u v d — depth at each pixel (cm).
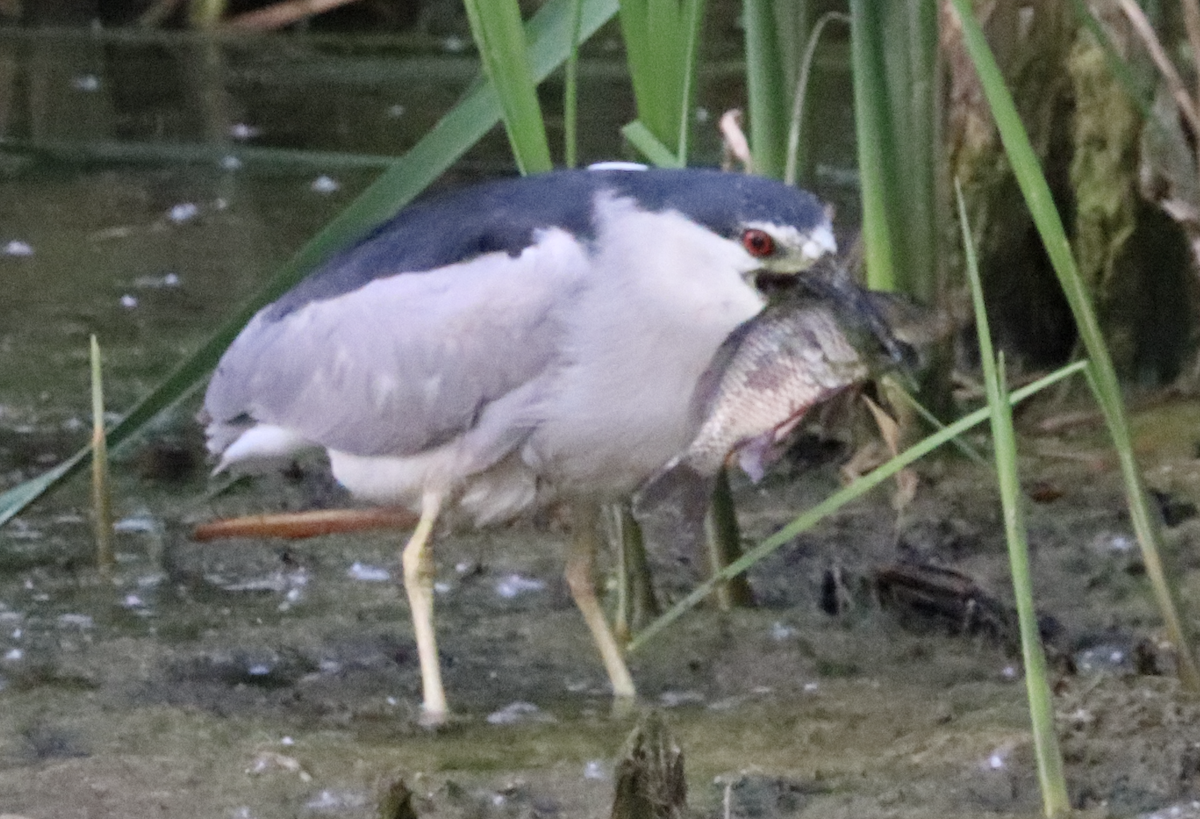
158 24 2889
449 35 2847
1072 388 1311
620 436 863
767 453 750
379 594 1038
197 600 1029
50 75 2500
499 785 773
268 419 961
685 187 831
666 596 1027
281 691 904
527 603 1030
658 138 939
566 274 852
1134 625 962
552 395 863
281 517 1105
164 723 854
